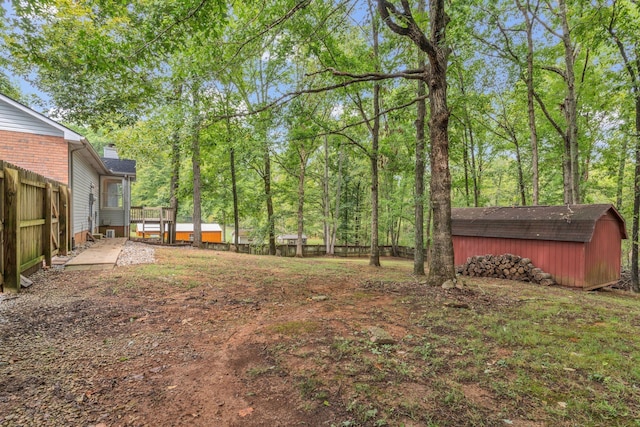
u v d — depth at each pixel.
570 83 10.30
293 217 22.91
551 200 16.55
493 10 8.84
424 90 9.34
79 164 11.68
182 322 3.75
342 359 2.82
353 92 10.96
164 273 6.50
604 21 9.31
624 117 11.30
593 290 8.55
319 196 23.64
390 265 14.36
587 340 3.48
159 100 7.60
